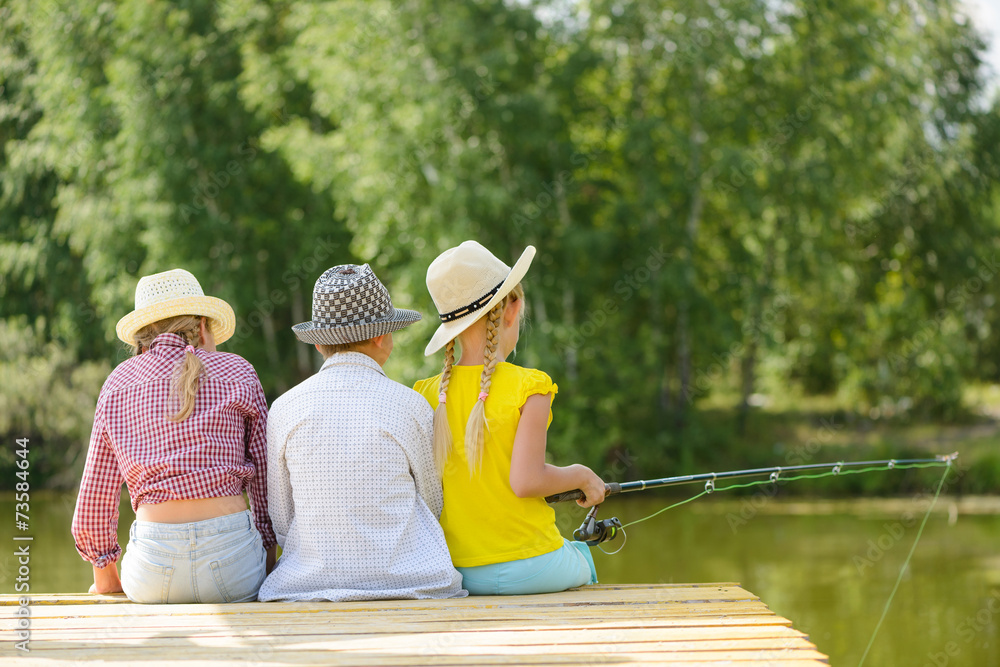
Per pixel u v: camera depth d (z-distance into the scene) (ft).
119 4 59.98
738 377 81.25
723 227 61.82
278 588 9.70
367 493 9.49
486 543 9.92
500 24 53.01
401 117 50.06
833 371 75.77
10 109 64.49
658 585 10.61
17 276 62.28
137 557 9.66
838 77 58.23
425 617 8.98
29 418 57.00
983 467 54.08
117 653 8.12
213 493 9.71
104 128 59.88
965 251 68.23
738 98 57.47
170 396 9.77
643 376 58.23
